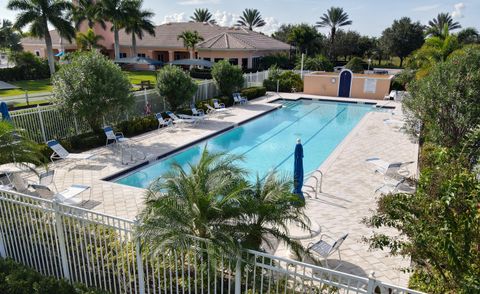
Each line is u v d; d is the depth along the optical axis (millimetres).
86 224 5840
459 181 4195
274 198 5824
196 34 42969
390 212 4926
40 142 14477
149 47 49500
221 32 48531
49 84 34938
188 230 5324
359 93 29938
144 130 17906
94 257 6059
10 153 9297
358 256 7375
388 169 11320
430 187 4848
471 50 10969
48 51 35906
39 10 34719
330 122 22281
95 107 14641
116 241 5746
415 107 12047
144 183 12195
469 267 4207
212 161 6039
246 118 21641
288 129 20469
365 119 21797
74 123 15836
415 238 4480
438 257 4531
